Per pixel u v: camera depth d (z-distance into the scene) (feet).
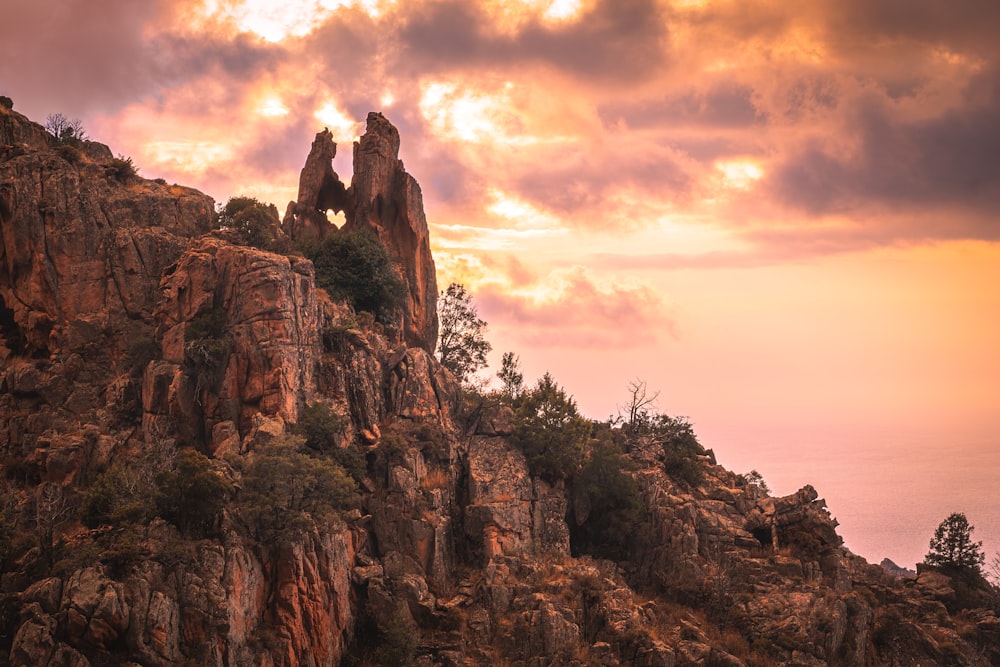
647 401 623.36
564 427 545.03
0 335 501.15
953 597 580.71
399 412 504.02
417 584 453.17
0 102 549.13
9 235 498.69
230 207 545.44
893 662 520.83
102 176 526.16
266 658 397.60
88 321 492.95
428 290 608.60
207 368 467.11
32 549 395.14
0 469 458.50
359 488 470.39
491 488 507.71
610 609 472.03
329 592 425.69
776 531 558.56
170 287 488.02
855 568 581.12
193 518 401.49
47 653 352.49
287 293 477.77
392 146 608.60
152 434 463.42
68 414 474.90
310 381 479.00
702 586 515.50
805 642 490.49
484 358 614.75
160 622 364.99
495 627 456.45
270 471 419.13
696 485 585.63
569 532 535.19
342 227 610.65
